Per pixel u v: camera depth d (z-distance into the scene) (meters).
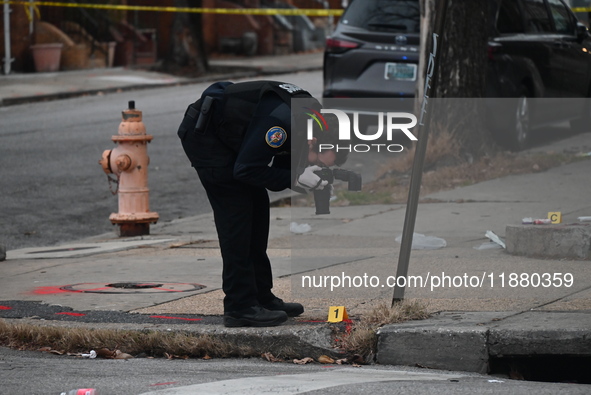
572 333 9.19
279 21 62.94
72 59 50.03
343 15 25.52
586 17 37.47
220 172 10.16
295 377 8.72
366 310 11.05
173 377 8.75
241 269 10.33
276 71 51.38
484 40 22.08
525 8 24.67
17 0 46.81
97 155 27.73
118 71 49.72
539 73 24.44
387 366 9.61
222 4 60.91
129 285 13.32
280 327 10.26
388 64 24.39
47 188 23.52
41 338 10.45
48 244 18.47
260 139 9.80
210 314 11.27
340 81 24.77
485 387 8.19
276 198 22.27
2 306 12.02
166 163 26.70
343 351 9.88
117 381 8.53
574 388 8.19
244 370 9.23
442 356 9.49
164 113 36.12
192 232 18.70
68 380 8.60
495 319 9.92
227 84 10.31
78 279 13.95
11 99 39.66
